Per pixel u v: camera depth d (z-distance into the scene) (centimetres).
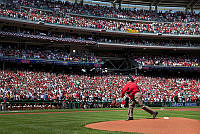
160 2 5941
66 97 3222
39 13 4444
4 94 2850
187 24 5478
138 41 5228
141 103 1060
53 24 4319
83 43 4578
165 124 899
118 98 3553
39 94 3084
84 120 1307
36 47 4556
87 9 5253
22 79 3406
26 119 1362
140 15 5653
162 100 3853
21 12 4081
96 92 3697
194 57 5184
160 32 5053
